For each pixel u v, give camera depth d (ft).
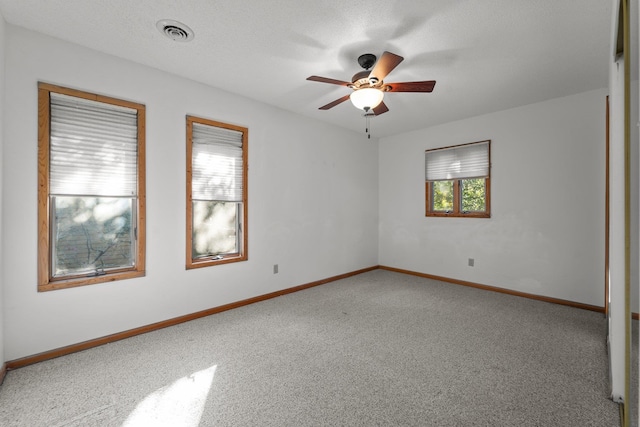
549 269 12.10
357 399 6.07
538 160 12.32
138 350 8.10
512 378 6.75
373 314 10.77
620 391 5.85
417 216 16.43
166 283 9.70
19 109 7.17
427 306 11.60
